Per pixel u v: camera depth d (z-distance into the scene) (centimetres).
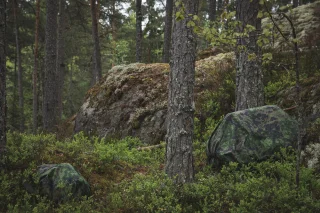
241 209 403
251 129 567
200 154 672
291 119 591
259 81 720
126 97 1057
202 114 846
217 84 930
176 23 542
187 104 535
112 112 1059
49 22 1365
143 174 619
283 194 415
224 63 1023
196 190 471
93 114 1116
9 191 492
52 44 1373
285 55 943
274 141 557
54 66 1382
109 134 1019
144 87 1048
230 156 554
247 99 714
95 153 645
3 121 535
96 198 513
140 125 948
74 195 487
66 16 2192
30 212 446
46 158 573
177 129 536
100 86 1182
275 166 509
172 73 547
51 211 454
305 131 576
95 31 1605
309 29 1079
